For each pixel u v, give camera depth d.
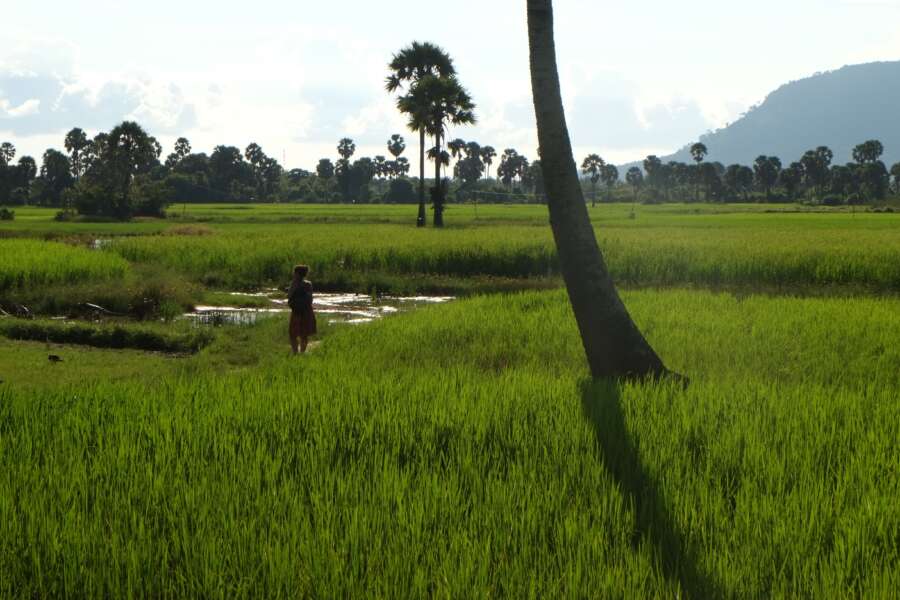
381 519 5.43
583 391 9.33
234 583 4.68
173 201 165.62
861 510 5.61
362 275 32.19
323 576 4.65
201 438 7.32
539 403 8.78
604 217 96.50
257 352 16.62
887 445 7.20
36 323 19.17
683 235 47.75
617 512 5.56
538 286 30.61
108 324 19.56
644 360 11.20
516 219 88.06
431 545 5.11
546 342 14.55
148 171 196.75
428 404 8.65
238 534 5.13
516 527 5.36
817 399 8.95
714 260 30.36
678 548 5.17
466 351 14.00
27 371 14.75
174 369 15.37
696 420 7.96
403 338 15.00
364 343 14.68
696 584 4.71
